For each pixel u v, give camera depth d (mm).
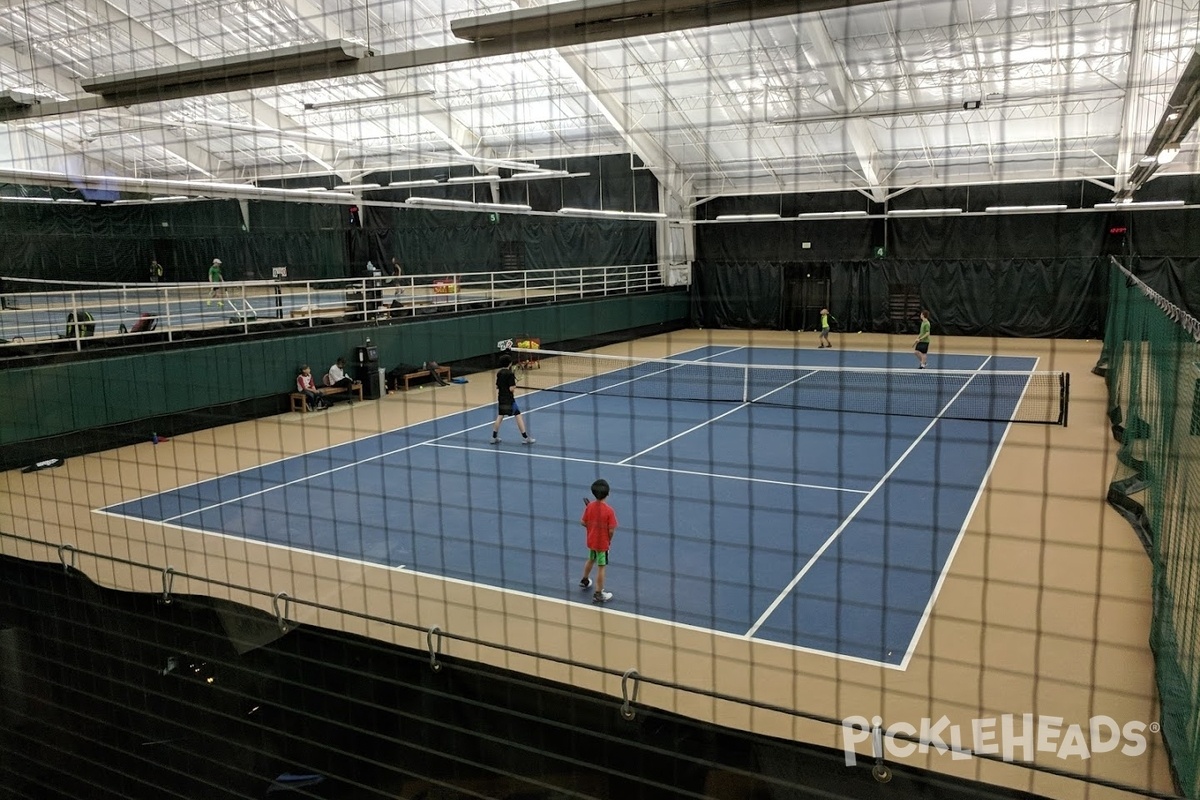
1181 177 25938
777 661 7031
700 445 15453
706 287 33344
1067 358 25344
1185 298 26172
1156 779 5316
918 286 28062
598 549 8281
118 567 8828
